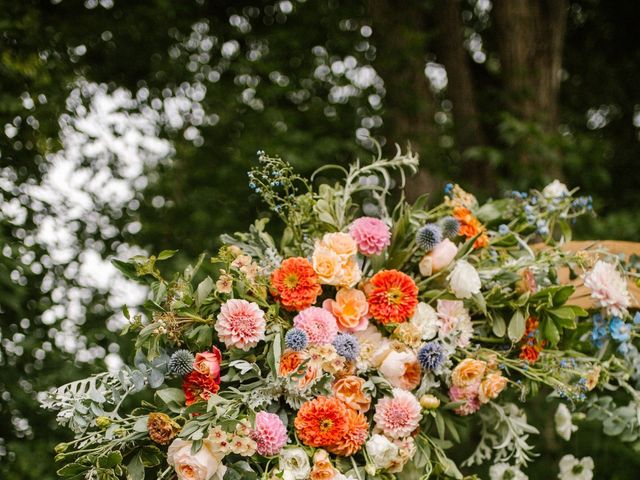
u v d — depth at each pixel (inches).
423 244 70.8
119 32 150.7
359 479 62.2
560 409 80.1
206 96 157.5
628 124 213.6
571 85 209.5
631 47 210.5
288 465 60.6
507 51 163.5
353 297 67.6
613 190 208.7
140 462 60.7
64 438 120.3
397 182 163.8
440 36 175.8
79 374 121.0
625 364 78.7
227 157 156.9
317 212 73.7
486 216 80.4
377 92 169.0
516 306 70.3
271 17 175.0
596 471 136.7
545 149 151.2
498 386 69.2
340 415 61.7
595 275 72.1
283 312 67.2
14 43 124.4
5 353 119.6
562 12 163.5
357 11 169.8
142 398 121.5
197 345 64.0
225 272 64.2
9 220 121.3
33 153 124.2
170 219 149.7
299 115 161.5
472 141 171.3
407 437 65.1
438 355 66.6
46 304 123.6
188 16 160.2
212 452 57.8
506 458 74.9
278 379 61.7
